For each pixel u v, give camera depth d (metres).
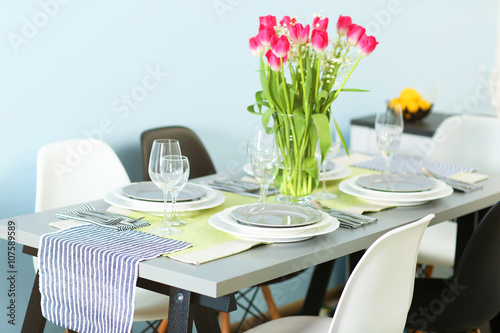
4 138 2.27
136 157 2.66
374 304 1.52
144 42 2.60
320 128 1.89
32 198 2.38
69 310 1.60
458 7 4.00
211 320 1.81
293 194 1.97
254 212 1.70
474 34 4.16
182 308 1.47
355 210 1.88
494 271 1.91
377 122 2.19
